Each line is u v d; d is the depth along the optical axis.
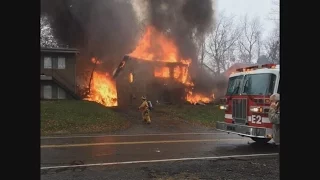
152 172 5.29
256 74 8.08
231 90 9.03
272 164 6.05
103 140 9.81
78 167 5.70
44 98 27.83
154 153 7.33
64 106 18.88
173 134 12.11
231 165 5.93
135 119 18.36
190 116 20.67
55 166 5.78
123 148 8.06
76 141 9.52
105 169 5.54
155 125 16.05
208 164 6.03
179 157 6.83
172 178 4.86
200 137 10.94
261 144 9.09
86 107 19.06
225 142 9.52
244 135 7.91
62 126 13.99
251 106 8.01
